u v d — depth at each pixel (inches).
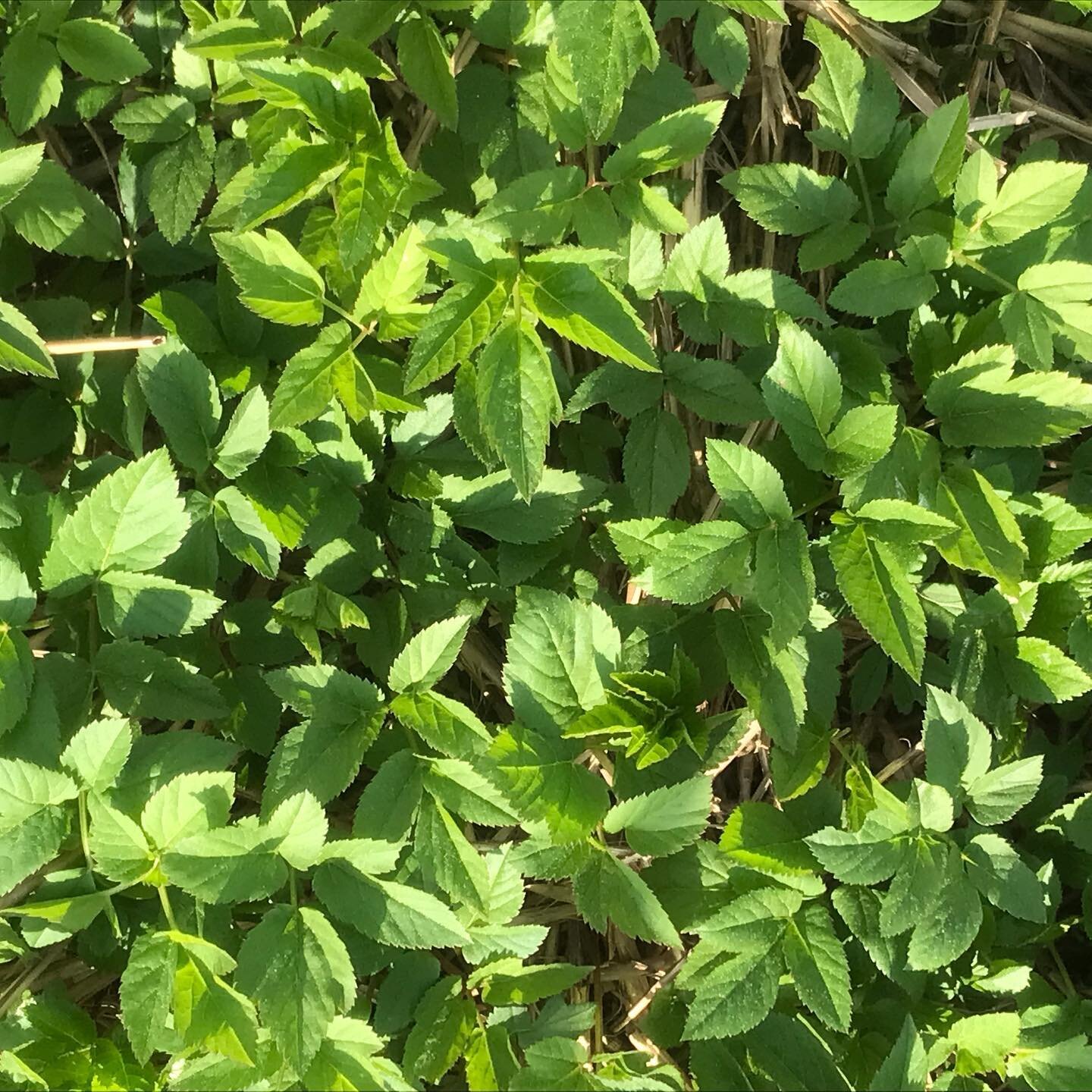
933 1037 24.0
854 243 26.1
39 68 25.1
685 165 27.8
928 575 26.3
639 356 22.6
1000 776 24.1
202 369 24.0
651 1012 24.5
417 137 26.6
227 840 22.2
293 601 24.2
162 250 26.0
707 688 24.9
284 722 25.4
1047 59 30.2
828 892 24.7
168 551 23.0
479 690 27.0
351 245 23.6
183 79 25.7
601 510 25.8
